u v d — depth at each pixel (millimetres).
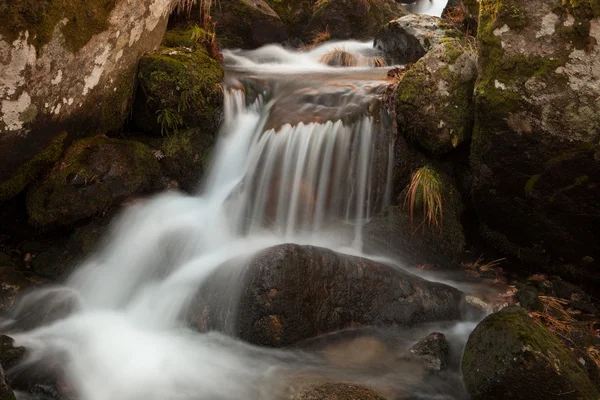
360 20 9242
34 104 4020
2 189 4207
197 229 4691
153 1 5094
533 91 4133
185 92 5121
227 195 5113
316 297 3705
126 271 4328
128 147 4848
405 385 3354
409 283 4039
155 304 4047
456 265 4828
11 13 3500
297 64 7762
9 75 3703
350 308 3838
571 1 3908
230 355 3562
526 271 4789
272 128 5223
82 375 3311
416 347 3641
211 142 5422
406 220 4844
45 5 3711
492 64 4344
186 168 5266
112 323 3924
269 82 6016
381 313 3904
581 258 4496
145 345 3680
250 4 8219
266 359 3531
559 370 3043
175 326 3869
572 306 4293
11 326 3791
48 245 4477
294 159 5066
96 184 4461
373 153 5082
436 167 5035
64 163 4469
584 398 3016
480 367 3248
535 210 4508
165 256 4406
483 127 4504
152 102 5180
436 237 4840
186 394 3234
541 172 4309
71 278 4219
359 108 5238
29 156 4254
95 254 4355
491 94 4336
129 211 4664
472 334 3518
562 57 4004
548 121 4125
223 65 6992
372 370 3492
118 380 3318
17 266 4297
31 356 3455
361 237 4773
